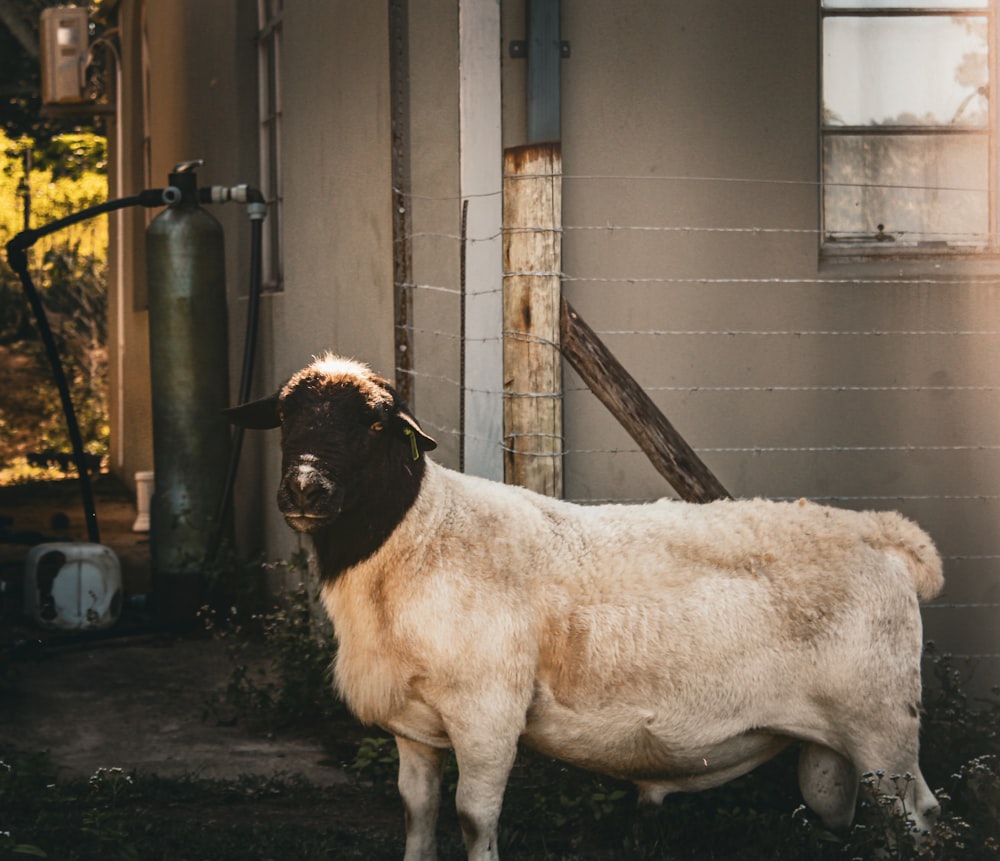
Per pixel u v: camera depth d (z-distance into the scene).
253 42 9.52
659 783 4.65
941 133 6.70
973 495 6.56
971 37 6.67
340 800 5.54
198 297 8.97
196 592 8.81
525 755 5.61
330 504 4.01
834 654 4.35
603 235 6.32
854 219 6.66
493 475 5.69
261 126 9.45
